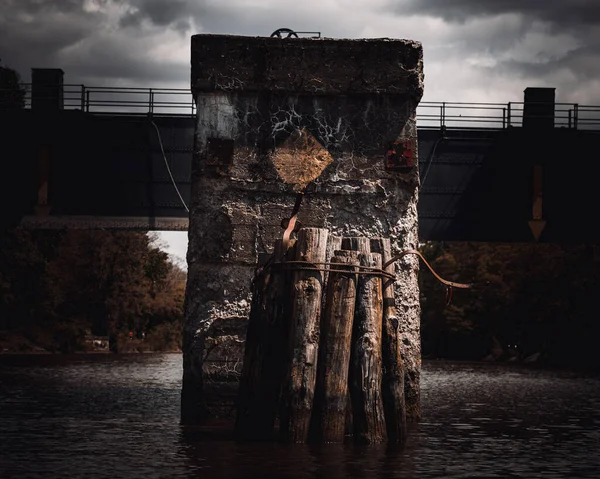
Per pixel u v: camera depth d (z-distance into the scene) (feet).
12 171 115.75
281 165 54.34
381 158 54.49
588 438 52.31
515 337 243.40
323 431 41.98
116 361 172.96
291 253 42.86
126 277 265.95
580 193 116.98
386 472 38.19
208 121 54.65
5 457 42.22
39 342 241.76
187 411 54.03
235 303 53.93
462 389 100.83
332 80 54.39
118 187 113.80
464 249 277.44
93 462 40.60
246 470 38.06
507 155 115.55
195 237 54.44
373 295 42.75
